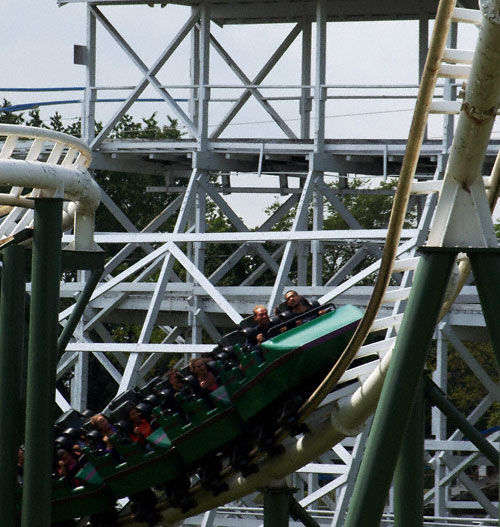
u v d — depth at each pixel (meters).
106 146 112.00
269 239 91.81
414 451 55.56
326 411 58.72
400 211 41.28
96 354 98.75
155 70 109.06
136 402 66.81
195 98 115.81
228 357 60.59
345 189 116.44
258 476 61.97
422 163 108.25
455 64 41.31
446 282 42.75
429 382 56.97
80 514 67.62
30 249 65.38
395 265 48.28
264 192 119.44
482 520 82.19
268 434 58.78
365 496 43.34
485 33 38.19
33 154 62.84
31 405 61.47
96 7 111.62
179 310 102.50
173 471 62.50
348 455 81.81
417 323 42.75
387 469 43.22
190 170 120.88
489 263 42.22
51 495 62.62
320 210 103.44
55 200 62.34
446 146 97.50
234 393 58.00
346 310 59.09
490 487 146.62
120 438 63.22
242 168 110.38
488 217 42.66
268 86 105.50
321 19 103.75
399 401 42.88
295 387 57.97
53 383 62.06
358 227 104.31
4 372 62.94
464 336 92.00
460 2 103.38
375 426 43.25
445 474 87.94
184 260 93.31
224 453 62.69
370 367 54.69
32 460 61.34
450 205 42.81
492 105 40.31
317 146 103.12
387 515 86.69
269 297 97.81
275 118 114.56
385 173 101.44
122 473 64.00
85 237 69.06
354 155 104.56
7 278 63.38
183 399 59.72
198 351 90.25
